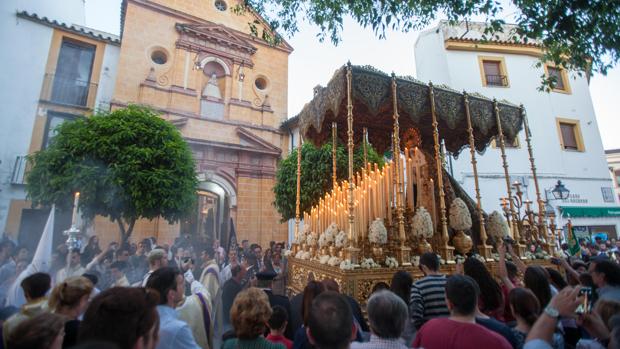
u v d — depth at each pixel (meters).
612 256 10.20
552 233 7.16
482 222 6.41
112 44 16.02
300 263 7.39
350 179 5.40
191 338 2.54
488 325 2.45
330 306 1.90
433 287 3.33
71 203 9.06
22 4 14.06
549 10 5.34
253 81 19.44
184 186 10.44
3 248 6.99
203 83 17.97
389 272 5.11
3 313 3.07
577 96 16.23
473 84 15.38
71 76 14.87
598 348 2.47
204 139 16.69
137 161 9.38
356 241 5.65
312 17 6.55
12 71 13.23
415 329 3.19
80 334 1.64
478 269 3.41
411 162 8.33
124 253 6.66
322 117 6.77
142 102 15.59
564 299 2.02
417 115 6.32
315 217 8.03
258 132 18.69
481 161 14.23
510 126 7.58
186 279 5.57
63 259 5.89
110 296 1.72
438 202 7.59
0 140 12.59
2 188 12.26
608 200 14.89
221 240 16.52
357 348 2.11
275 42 7.32
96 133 9.56
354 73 5.79
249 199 17.50
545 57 6.52
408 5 5.77
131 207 9.61
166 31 17.19
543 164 14.74
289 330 3.91
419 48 17.36
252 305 2.61
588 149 15.54
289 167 13.74
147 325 1.73
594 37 5.48
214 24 18.34
